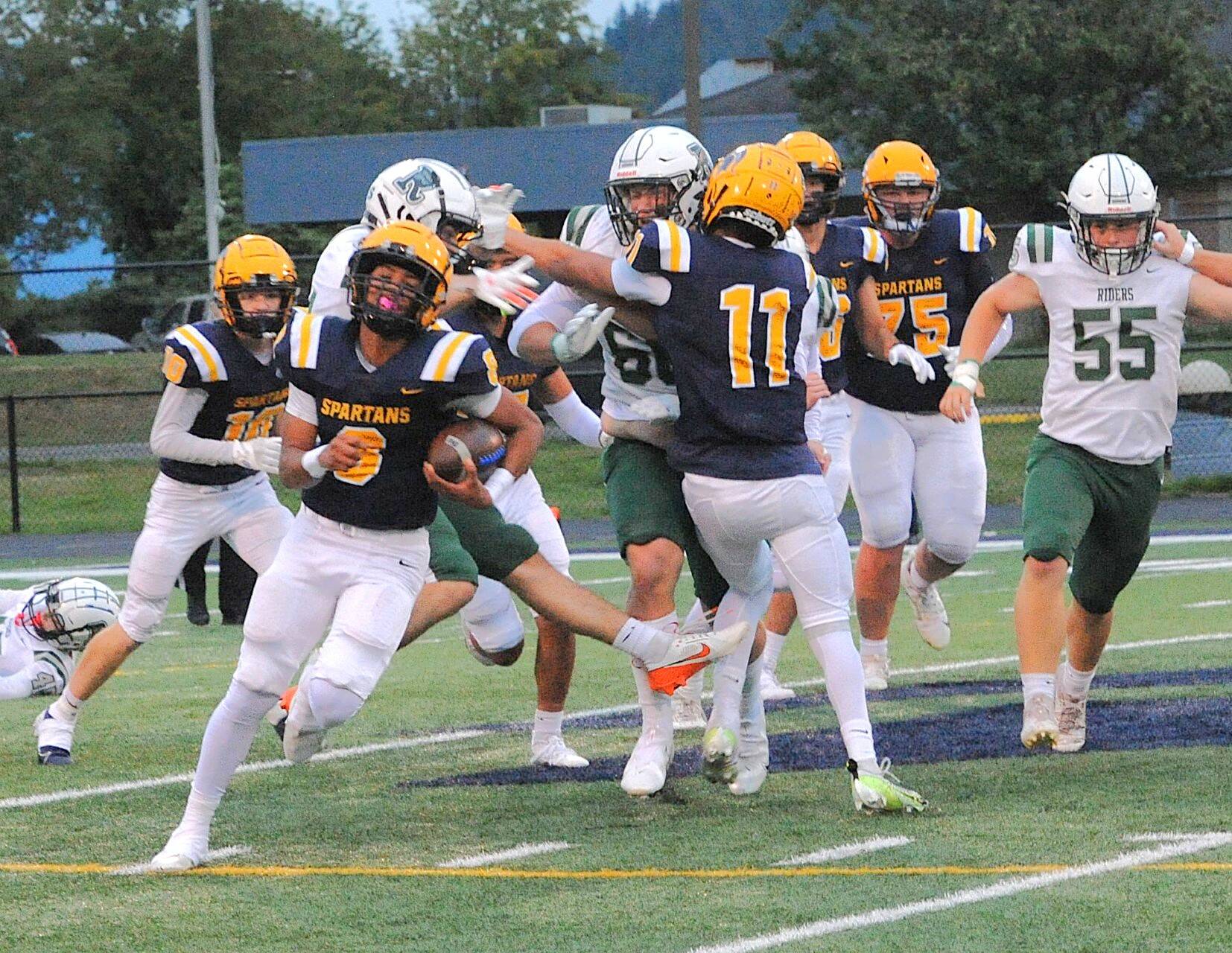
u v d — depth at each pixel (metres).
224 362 16.39
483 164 68.44
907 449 19.97
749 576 14.22
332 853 13.00
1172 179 81.69
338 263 14.33
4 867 12.75
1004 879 11.55
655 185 14.44
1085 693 16.25
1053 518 15.38
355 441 11.96
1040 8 78.69
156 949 10.60
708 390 13.43
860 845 12.71
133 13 127.06
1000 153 78.19
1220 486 43.62
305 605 12.47
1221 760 15.41
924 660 22.67
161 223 125.69
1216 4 85.69
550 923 10.88
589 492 45.38
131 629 16.78
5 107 114.69
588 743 17.36
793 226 16.41
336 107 138.25
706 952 10.13
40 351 62.84
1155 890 11.13
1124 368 15.41
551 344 13.59
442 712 19.52
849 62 81.25
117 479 49.44
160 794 15.32
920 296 19.47
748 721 14.75
